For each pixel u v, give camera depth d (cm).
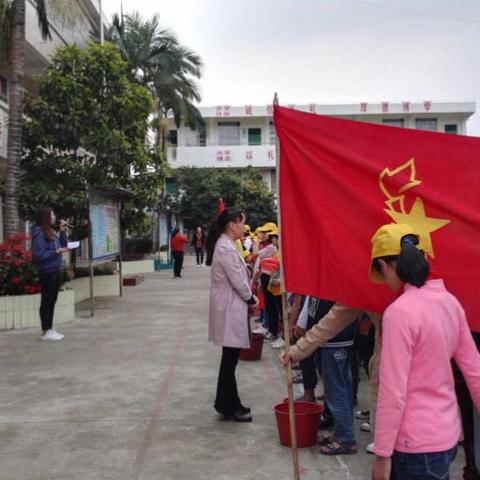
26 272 1023
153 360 784
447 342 252
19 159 1189
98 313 1200
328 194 370
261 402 601
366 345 595
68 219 1550
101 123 1388
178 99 2722
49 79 1370
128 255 2484
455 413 253
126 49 2445
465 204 356
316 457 459
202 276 2167
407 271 258
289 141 380
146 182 1580
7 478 426
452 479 428
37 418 555
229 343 530
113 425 534
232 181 4069
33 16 1709
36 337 936
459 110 4488
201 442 492
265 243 888
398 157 364
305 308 517
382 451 241
